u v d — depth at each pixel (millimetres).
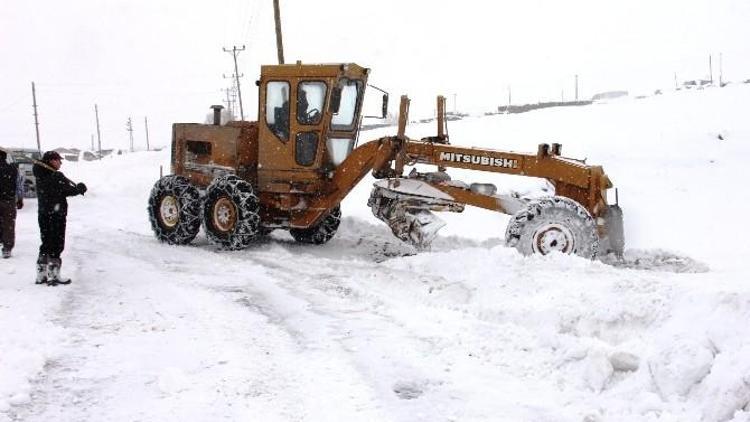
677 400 3771
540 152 8344
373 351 4918
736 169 15703
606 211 8250
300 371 4566
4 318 5719
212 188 9961
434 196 8695
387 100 10367
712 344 3984
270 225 10102
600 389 4129
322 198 9680
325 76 9602
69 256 9406
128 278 7762
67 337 5320
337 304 6395
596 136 20562
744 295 4242
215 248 10133
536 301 5652
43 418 3814
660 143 18828
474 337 5125
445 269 7328
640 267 8148
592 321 5000
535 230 7801
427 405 3965
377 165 9086
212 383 4352
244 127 10391
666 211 12656
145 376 4480
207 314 6086
